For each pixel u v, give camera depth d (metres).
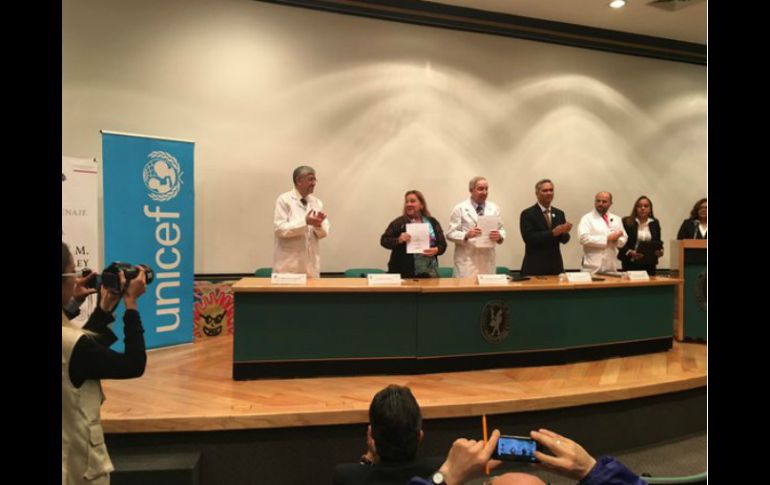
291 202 4.06
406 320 3.59
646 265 4.78
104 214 4.10
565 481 2.98
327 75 5.41
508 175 6.11
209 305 5.10
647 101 6.76
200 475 2.70
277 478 2.78
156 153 4.35
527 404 3.05
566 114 6.36
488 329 3.74
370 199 5.59
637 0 5.62
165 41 4.91
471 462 1.11
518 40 6.11
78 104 4.69
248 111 5.18
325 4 5.34
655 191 6.84
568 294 3.95
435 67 5.79
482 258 4.38
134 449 2.66
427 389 3.23
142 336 1.82
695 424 3.68
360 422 2.82
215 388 3.20
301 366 3.46
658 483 1.68
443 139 5.83
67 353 1.63
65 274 1.62
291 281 3.52
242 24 5.14
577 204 6.45
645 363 3.99
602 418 3.32
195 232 5.06
